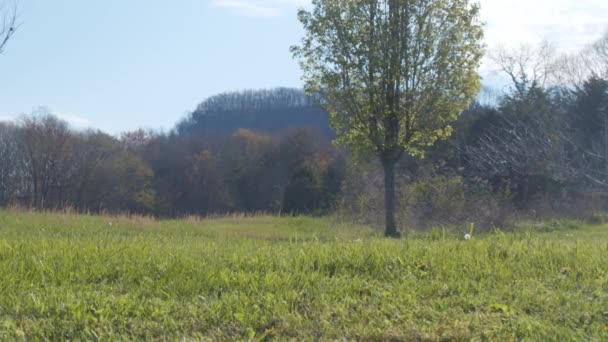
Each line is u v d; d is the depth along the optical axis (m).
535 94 37.72
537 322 5.69
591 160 33.88
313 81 20.33
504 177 32.34
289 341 5.29
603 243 10.55
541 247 8.47
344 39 19.67
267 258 7.61
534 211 25.11
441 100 19.95
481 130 36.81
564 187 32.34
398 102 20.09
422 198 22.67
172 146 50.47
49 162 44.41
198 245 9.45
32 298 5.85
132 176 46.41
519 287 6.69
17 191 44.47
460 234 15.55
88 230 15.24
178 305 5.95
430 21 19.66
